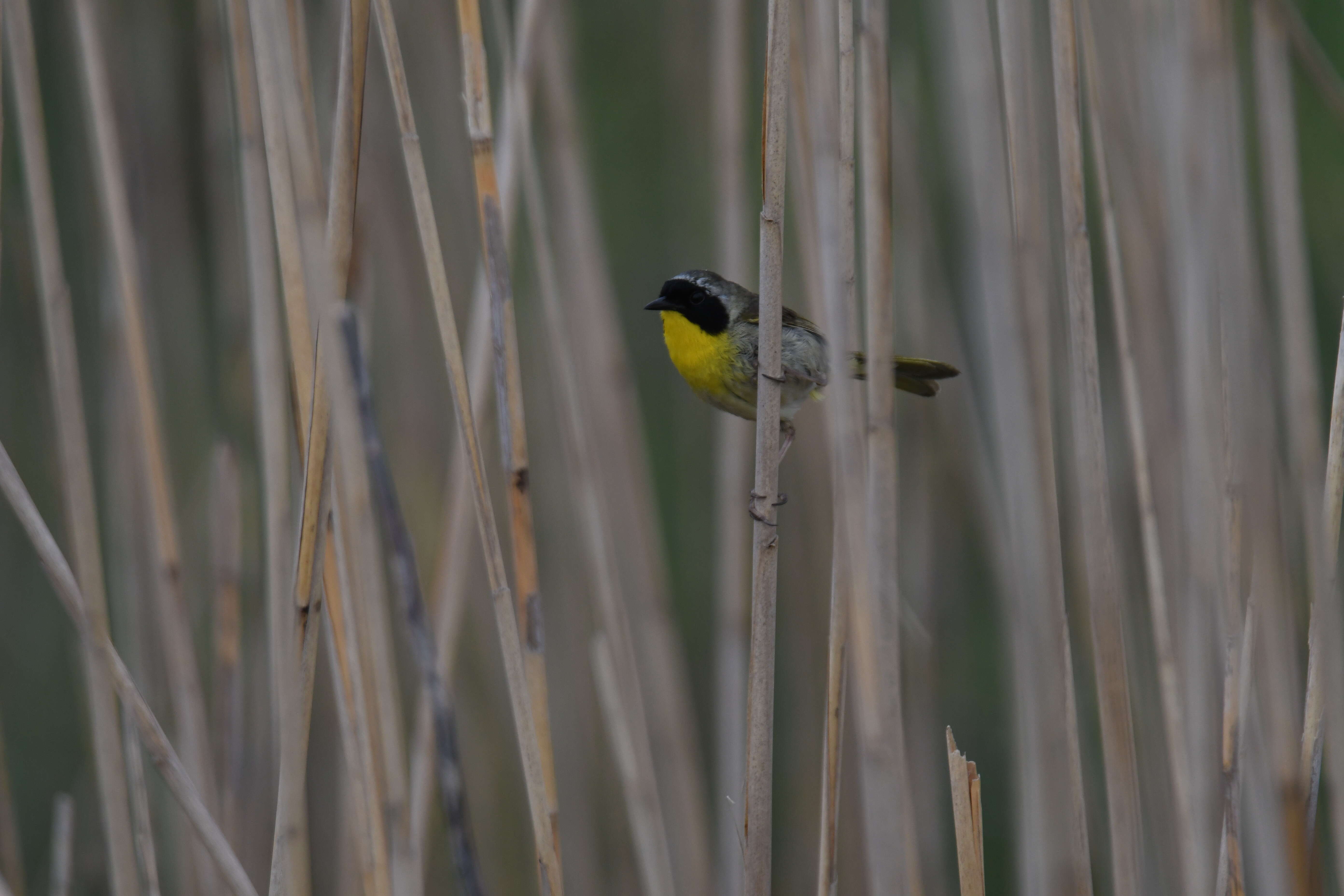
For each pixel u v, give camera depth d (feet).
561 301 28.86
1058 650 17.84
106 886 30.76
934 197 32.83
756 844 18.51
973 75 18.01
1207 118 18.74
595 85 42.52
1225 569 18.86
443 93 30.22
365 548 17.48
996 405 18.30
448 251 30.30
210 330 31.63
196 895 25.20
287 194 17.03
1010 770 27.73
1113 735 18.53
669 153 37.01
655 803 23.77
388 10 16.62
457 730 19.47
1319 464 20.24
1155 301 23.98
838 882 29.99
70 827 22.04
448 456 30.78
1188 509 20.62
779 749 33.53
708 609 38.29
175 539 23.25
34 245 19.27
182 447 31.07
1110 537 18.53
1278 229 20.93
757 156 35.29
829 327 16.69
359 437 14.96
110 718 19.01
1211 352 19.62
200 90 30.83
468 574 25.55
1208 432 19.72
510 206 22.16
